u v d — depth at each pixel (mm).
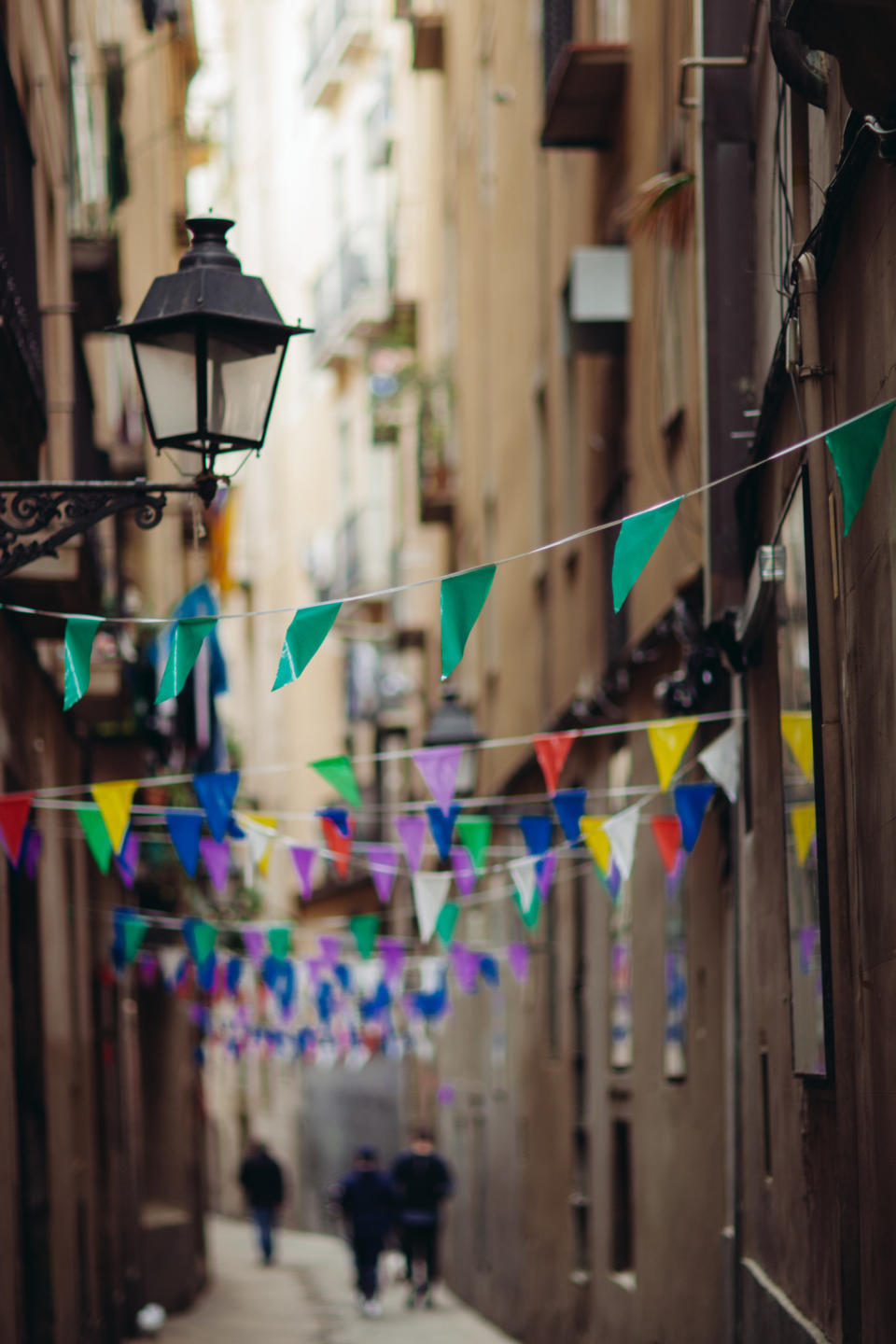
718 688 12062
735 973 10977
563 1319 18312
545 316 19719
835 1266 7766
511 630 22422
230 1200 47031
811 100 7570
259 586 47031
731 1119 11438
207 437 7258
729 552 10281
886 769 6398
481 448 25297
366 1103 37094
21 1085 12578
